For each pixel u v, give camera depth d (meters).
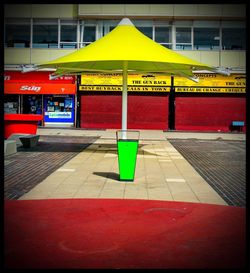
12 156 14.01
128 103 29.14
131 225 6.29
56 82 28.66
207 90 28.78
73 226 6.18
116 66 16.98
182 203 7.81
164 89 28.84
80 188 9.02
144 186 9.37
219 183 9.98
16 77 28.91
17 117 17.88
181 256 5.02
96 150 16.16
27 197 8.09
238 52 28.92
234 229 6.17
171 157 14.63
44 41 29.64
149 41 14.70
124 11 28.78
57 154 14.73
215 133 27.16
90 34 29.62
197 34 29.67
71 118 29.55
